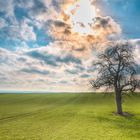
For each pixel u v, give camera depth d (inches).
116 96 1979.6
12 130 1216.2
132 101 3193.9
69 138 1047.6
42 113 2020.2
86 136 1094.4
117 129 1286.9
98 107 2640.3
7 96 4586.6
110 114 1959.9
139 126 1397.6
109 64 1972.2
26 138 1033.5
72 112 2114.9
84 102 3358.8
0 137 1047.0
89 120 1609.3
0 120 1571.1
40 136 1079.0
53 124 1427.2
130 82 1902.1
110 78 1952.5
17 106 2726.4
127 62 1925.4
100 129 1278.3
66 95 4938.5
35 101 3548.2
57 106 2780.5
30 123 1457.9
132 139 1047.0
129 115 1884.8
